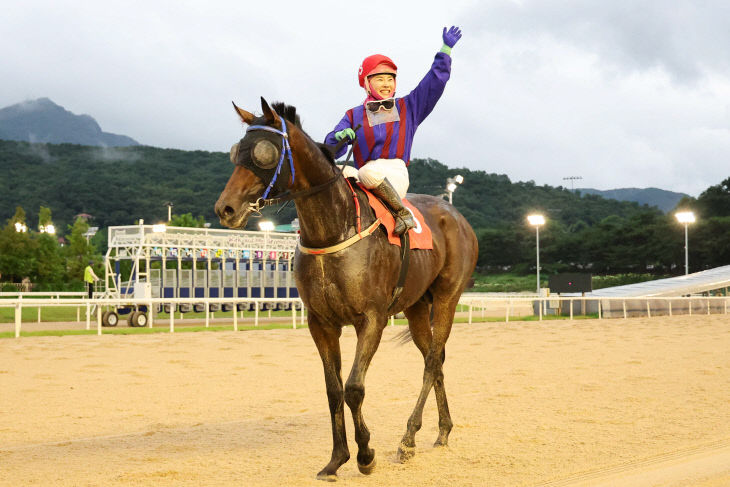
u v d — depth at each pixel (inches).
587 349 475.2
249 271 990.4
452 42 190.2
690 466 154.6
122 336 578.6
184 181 5718.5
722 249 2832.2
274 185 146.3
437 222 198.1
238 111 152.9
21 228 1722.4
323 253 154.6
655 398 260.2
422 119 189.5
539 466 157.5
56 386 301.7
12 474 150.9
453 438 193.9
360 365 151.8
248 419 226.7
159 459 166.9
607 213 5349.4
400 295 174.6
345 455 153.4
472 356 432.1
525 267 3467.0
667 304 1020.5
